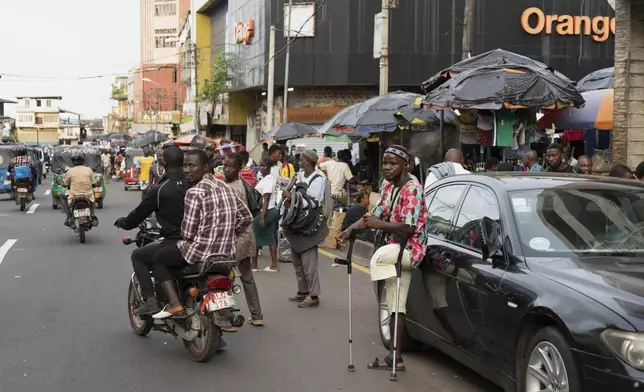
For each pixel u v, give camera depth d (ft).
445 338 19.12
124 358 21.13
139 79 317.83
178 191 20.95
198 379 19.26
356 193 57.67
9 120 316.19
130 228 21.74
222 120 152.66
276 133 71.26
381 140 52.31
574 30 109.91
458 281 18.16
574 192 18.31
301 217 28.14
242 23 131.54
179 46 247.09
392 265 19.21
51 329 24.40
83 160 49.96
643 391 12.34
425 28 110.73
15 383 18.58
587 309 13.60
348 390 18.51
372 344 23.20
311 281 28.63
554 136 60.90
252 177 42.06
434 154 49.93
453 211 20.39
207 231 20.11
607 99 42.88
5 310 27.30
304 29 112.06
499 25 109.81
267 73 117.91
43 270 36.81
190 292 19.83
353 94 116.16
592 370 13.10
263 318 26.63
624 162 40.86
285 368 20.43
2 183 86.58
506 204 17.76
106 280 34.01
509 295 15.78
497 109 36.32
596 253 16.48
